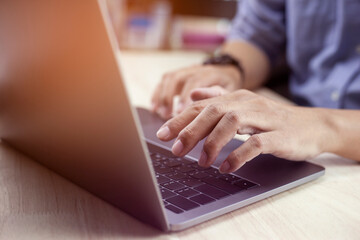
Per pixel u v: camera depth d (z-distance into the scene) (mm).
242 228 423
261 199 483
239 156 503
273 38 1305
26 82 453
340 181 563
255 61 1250
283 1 1311
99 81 362
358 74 1122
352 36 1143
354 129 630
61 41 373
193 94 695
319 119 623
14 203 458
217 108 532
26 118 506
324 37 1212
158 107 862
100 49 346
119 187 418
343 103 1139
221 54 1145
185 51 1849
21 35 414
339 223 443
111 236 399
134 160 371
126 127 360
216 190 480
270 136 541
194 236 404
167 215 414
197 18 1831
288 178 532
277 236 410
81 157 448
